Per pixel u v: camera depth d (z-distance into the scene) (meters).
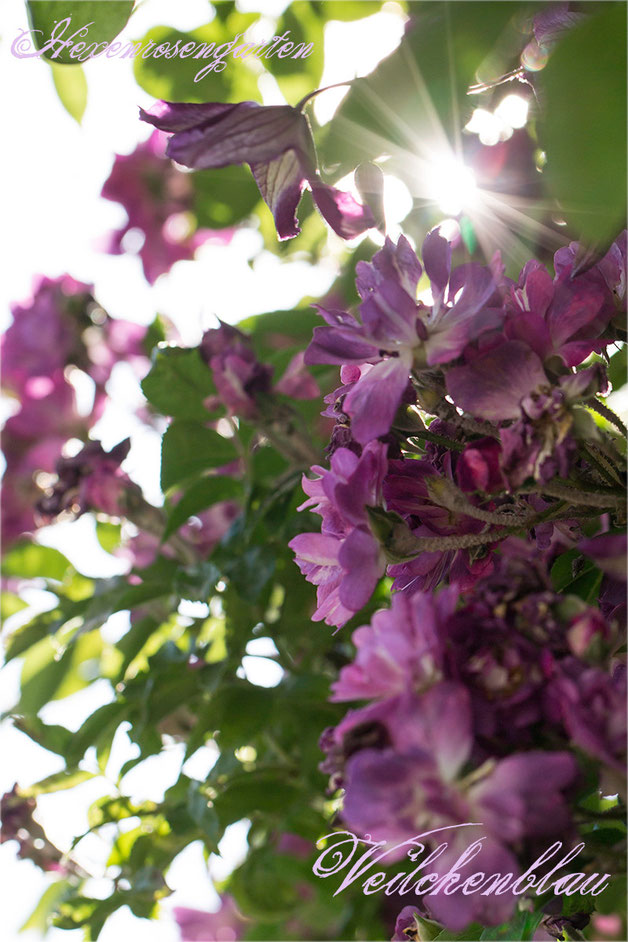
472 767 0.23
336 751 0.24
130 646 0.48
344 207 0.29
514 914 0.28
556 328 0.28
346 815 0.23
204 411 0.46
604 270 0.28
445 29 0.28
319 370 0.47
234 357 0.41
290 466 0.45
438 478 0.27
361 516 0.27
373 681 0.24
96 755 0.49
